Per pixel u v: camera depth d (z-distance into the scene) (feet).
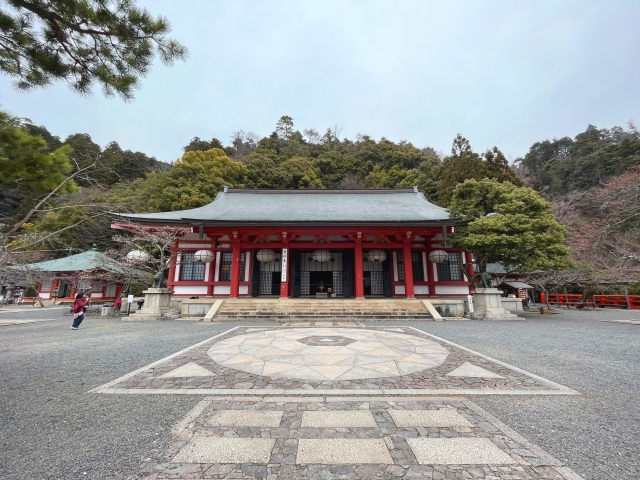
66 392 14.48
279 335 29.63
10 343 26.96
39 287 87.10
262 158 138.10
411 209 63.62
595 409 12.59
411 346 24.43
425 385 15.39
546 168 166.20
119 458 8.87
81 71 14.17
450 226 50.42
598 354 22.27
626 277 68.54
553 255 43.78
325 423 11.05
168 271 63.98
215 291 58.44
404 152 155.74
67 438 10.10
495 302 44.73
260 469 8.24
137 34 13.23
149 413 12.08
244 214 59.57
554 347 24.59
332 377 16.70
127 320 44.01
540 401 13.39
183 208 92.89
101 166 34.63
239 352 22.48
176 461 8.66
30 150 14.53
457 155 100.73
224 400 13.39
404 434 10.22
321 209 64.59
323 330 32.91
